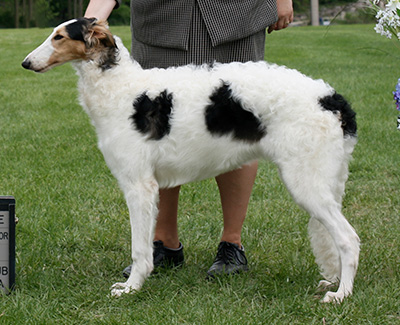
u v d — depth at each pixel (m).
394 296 3.48
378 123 8.51
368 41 21.22
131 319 3.27
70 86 12.96
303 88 3.34
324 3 42.50
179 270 4.02
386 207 5.36
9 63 16.98
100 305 3.48
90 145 7.62
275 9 3.90
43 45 3.44
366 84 12.27
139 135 3.43
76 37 3.43
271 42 21.50
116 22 30.91
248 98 3.32
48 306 3.39
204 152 3.45
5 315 3.28
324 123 3.31
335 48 19.44
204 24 3.75
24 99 11.34
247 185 3.98
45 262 4.18
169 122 3.41
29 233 4.68
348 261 3.36
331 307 3.31
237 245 4.04
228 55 3.83
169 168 3.53
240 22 3.74
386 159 6.73
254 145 3.42
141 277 3.57
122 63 3.49
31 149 7.42
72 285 3.79
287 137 3.32
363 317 3.23
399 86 3.74
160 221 4.11
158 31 3.83
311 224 3.63
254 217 5.05
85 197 5.62
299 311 3.32
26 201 5.42
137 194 3.47
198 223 4.97
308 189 3.34
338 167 3.37
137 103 3.42
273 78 3.36
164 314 3.31
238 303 3.46
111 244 4.55
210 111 3.37
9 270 3.63
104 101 3.47
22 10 35.53
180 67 3.55
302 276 3.81
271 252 4.37
